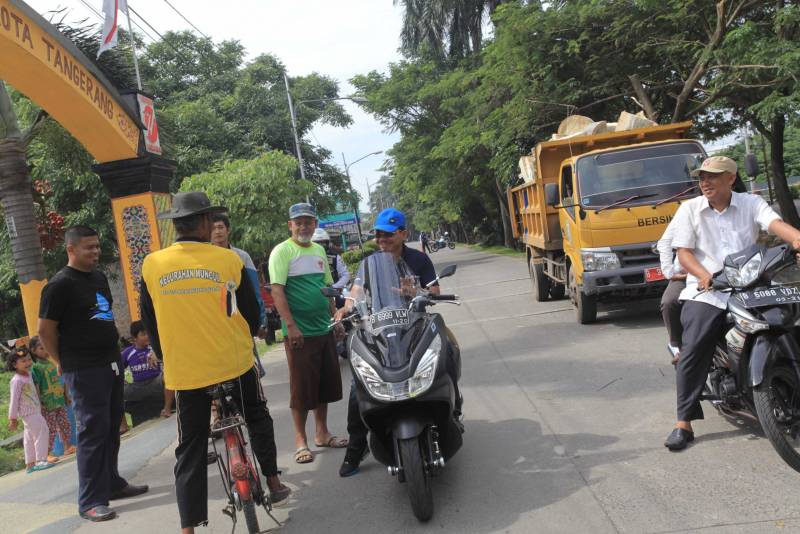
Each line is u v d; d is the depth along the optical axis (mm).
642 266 9133
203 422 4137
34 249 9477
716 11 15516
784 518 3562
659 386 6328
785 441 4008
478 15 33438
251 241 21859
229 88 35500
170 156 11500
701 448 4680
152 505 5059
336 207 38531
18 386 7352
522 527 3867
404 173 40938
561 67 19781
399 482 4777
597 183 9594
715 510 3756
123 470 6133
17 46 7230
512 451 5137
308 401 5672
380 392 4141
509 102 21031
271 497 4613
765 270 4219
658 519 3742
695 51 16812
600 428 5398
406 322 4406
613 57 19031
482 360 8617
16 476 7328
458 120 28016
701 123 23219
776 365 4168
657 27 17422
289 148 36000
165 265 4062
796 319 4152
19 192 9406
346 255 36062
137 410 9031
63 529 4734
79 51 8195
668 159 9648
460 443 4473
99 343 4926
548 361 8000
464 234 75812
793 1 14977
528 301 13859
